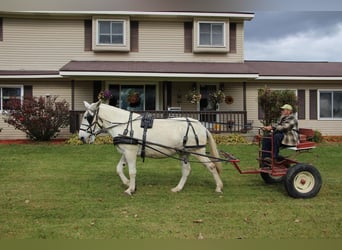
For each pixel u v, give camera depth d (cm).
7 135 1575
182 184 671
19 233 427
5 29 1638
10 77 1534
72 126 1470
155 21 1695
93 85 1634
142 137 629
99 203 575
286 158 682
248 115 1698
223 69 1543
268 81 1703
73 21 1662
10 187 688
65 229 443
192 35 1709
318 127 1728
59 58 1662
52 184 718
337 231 438
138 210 535
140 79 1541
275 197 624
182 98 1678
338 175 829
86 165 942
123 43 1658
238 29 1731
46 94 1608
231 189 686
